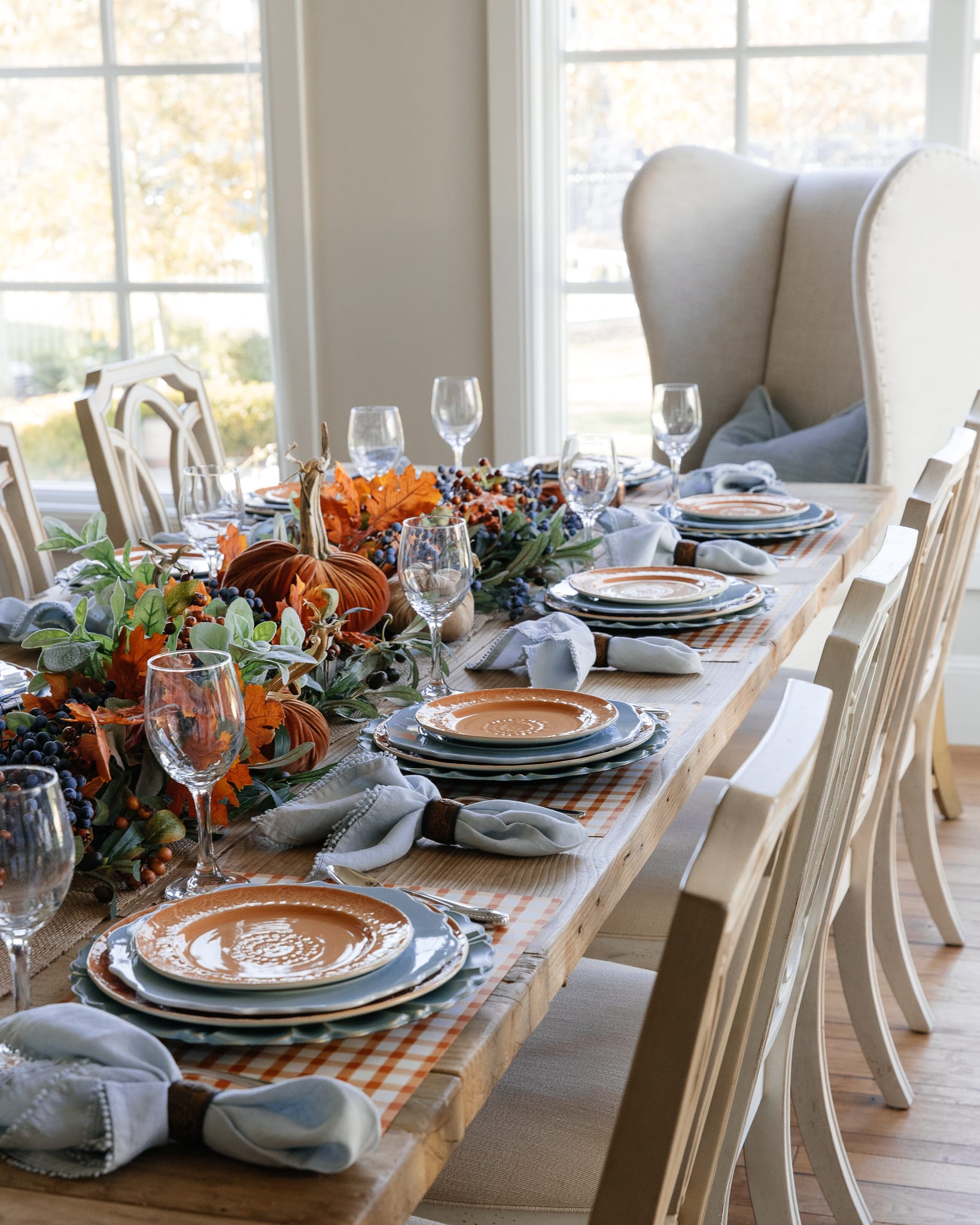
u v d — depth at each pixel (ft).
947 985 7.75
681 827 5.68
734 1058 3.28
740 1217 5.83
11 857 2.40
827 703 2.59
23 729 3.37
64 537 4.50
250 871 3.30
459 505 5.87
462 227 11.83
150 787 3.39
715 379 11.28
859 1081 6.87
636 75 11.62
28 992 2.54
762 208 11.28
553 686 4.62
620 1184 2.23
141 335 12.85
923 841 8.05
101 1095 2.14
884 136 11.30
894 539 3.93
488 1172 3.67
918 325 9.52
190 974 2.55
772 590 5.78
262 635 3.75
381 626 5.12
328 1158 2.10
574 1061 4.06
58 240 12.82
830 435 10.37
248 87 12.03
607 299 12.09
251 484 12.93
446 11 11.47
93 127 12.51
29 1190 2.13
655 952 5.07
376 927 2.72
